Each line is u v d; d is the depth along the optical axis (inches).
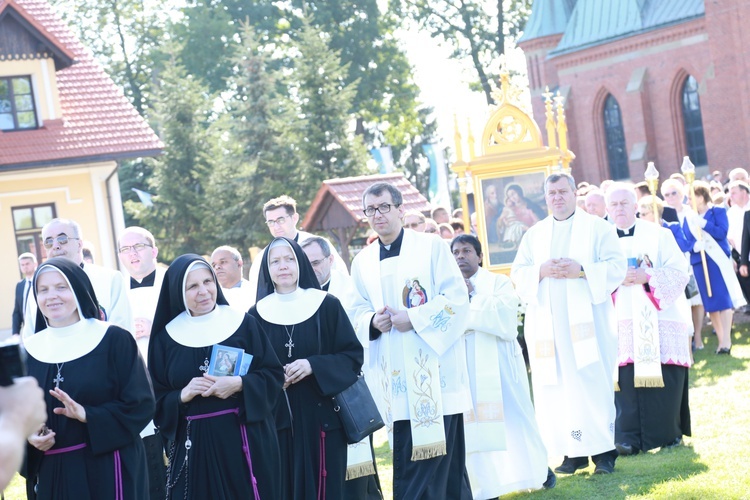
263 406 226.1
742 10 1657.2
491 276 311.4
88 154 1125.7
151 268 338.3
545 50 2041.1
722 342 532.4
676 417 350.3
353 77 2080.5
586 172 1945.1
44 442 210.7
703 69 1731.1
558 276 327.9
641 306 350.3
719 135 1711.4
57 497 212.4
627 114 1843.0
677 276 350.9
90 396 215.9
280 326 250.1
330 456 246.5
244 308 330.6
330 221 788.6
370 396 252.1
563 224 338.0
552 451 331.6
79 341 220.1
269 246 257.9
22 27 1133.1
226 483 223.3
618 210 365.7
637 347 348.5
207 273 233.3
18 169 1106.1
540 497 299.0
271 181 1385.3
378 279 277.6
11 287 1115.3
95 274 297.4
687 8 1764.3
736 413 385.1
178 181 1451.8
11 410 85.1
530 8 2246.6
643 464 327.9
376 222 277.0
